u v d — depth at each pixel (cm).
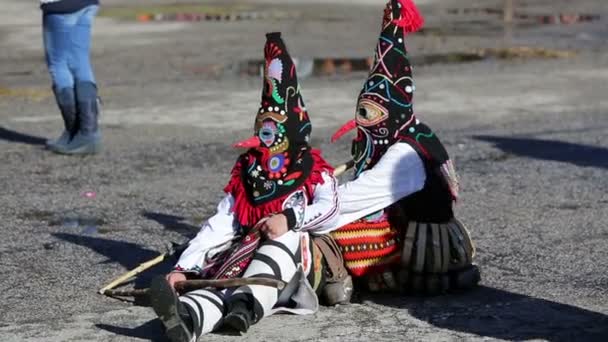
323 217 1321
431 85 3644
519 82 3712
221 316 1243
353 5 7100
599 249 1714
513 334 1301
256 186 1317
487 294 1462
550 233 1819
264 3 7162
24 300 1455
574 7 6988
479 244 1747
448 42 4978
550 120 2980
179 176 2300
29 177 2289
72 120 2512
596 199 2072
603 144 2628
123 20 5994
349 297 1398
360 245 1392
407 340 1277
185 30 5512
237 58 4391
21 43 4894
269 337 1276
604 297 1456
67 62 2489
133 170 2358
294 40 5078
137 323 1348
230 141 2689
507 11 6694
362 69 4097
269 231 1291
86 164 2420
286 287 1322
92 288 1511
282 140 1318
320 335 1289
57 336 1301
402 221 1402
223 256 1341
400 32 1394
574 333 1305
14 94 3478
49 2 2405
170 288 1166
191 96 3416
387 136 1395
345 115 3055
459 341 1274
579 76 3853
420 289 1430
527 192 2133
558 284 1518
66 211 1994
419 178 1384
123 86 3647
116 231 1848
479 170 2341
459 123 2938
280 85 1314
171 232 1845
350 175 2270
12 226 1880
